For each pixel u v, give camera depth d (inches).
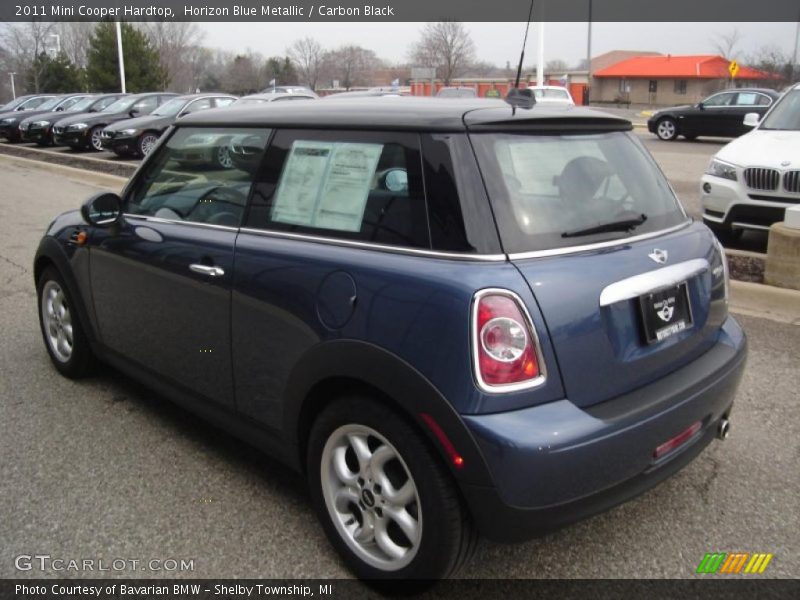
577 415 95.5
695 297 116.7
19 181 619.2
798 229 246.5
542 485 92.2
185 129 148.9
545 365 95.1
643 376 106.5
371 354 100.8
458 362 93.0
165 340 145.6
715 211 320.5
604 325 100.8
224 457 148.9
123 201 157.9
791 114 338.6
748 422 164.1
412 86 1705.2
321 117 121.1
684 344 114.3
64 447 152.3
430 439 96.8
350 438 108.7
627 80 2997.0
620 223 112.7
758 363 197.9
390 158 108.9
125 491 135.7
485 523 94.9
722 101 872.3
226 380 131.3
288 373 116.1
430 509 98.3
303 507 131.5
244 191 130.4
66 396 177.8
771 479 140.9
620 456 98.0
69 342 185.0
